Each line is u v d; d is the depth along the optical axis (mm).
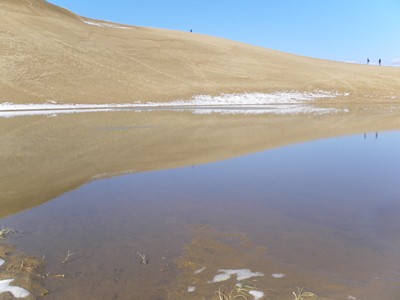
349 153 11422
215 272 4102
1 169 9562
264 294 3617
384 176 8305
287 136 15531
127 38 57344
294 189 7375
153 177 8648
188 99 39188
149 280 3988
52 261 4469
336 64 63406
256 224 5480
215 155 11344
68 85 37469
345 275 3930
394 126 19016
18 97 32250
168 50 54844
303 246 4668
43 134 16172
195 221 5688
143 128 18453
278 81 48312
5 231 5391
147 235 5191
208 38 67375
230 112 29047
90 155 11430
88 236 5195
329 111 30172
